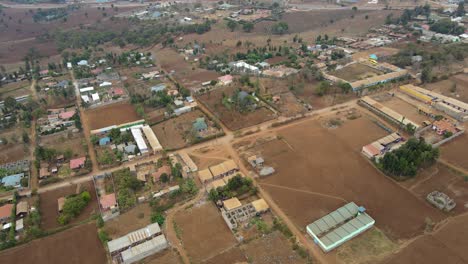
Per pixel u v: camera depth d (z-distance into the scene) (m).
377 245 68.69
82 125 118.06
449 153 94.81
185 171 91.75
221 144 104.50
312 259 66.62
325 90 131.62
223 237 72.44
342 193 82.69
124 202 81.94
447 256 65.50
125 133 109.38
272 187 85.81
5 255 70.00
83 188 87.81
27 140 107.62
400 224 73.19
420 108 116.25
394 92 131.25
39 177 92.12
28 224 77.06
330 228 71.62
